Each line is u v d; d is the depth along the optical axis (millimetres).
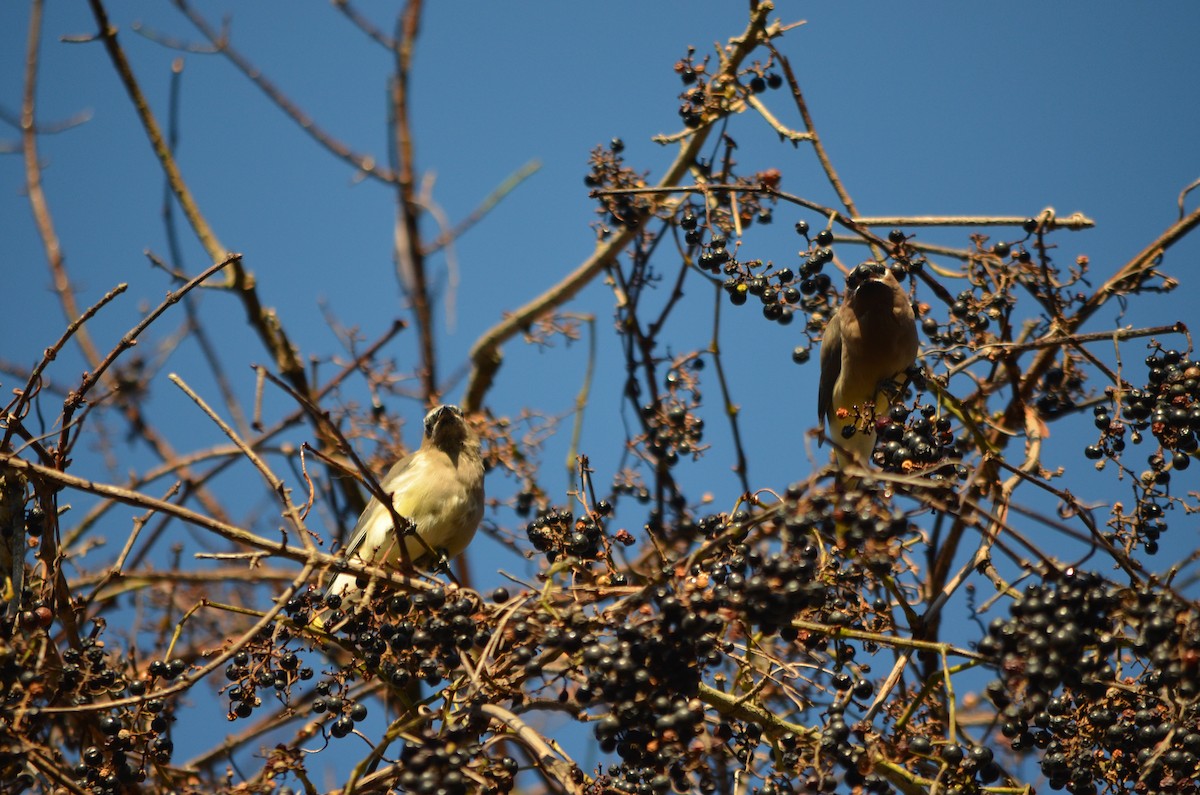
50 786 9609
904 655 9383
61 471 10242
